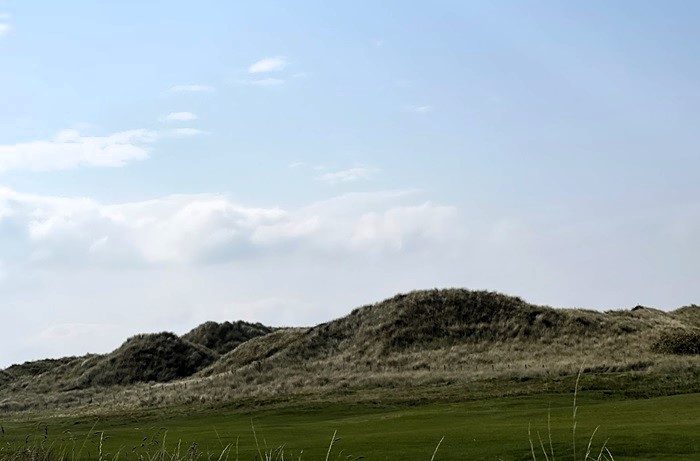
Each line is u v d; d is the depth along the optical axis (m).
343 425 33.62
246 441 27.91
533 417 32.00
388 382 57.84
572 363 58.88
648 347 66.00
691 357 59.56
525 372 54.38
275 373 71.88
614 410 32.03
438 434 26.42
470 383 52.88
